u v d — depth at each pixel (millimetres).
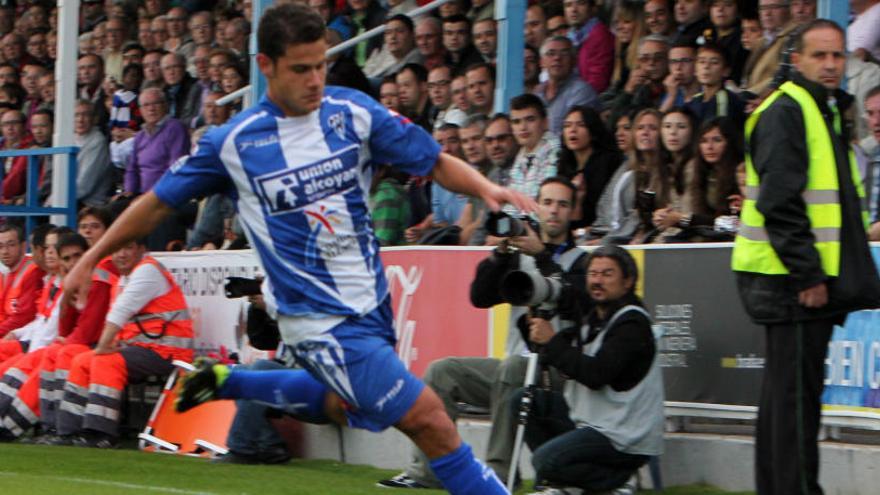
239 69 40094
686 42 28703
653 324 23031
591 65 32312
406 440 25625
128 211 15289
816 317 18156
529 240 21344
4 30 57625
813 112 18172
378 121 15234
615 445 20875
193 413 28781
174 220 37375
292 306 15180
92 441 29766
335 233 15070
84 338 30750
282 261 15141
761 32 28734
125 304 29547
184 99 43562
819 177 18125
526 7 33531
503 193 15156
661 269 23203
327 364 15125
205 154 15141
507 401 22453
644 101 29734
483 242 27641
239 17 43594
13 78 54062
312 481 23812
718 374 22453
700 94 27719
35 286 34562
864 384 21219
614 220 26625
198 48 43094
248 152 15023
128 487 22297
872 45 27000
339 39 38219
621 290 20953
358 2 39156
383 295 15430
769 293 18344
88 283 15289
